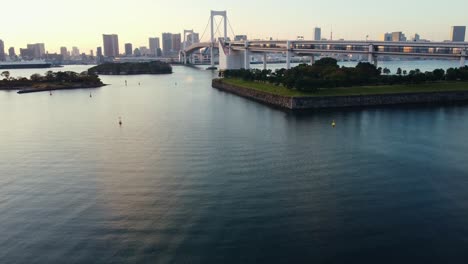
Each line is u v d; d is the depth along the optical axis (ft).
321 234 81.71
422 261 71.77
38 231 85.87
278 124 198.39
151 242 79.92
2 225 89.10
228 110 249.96
